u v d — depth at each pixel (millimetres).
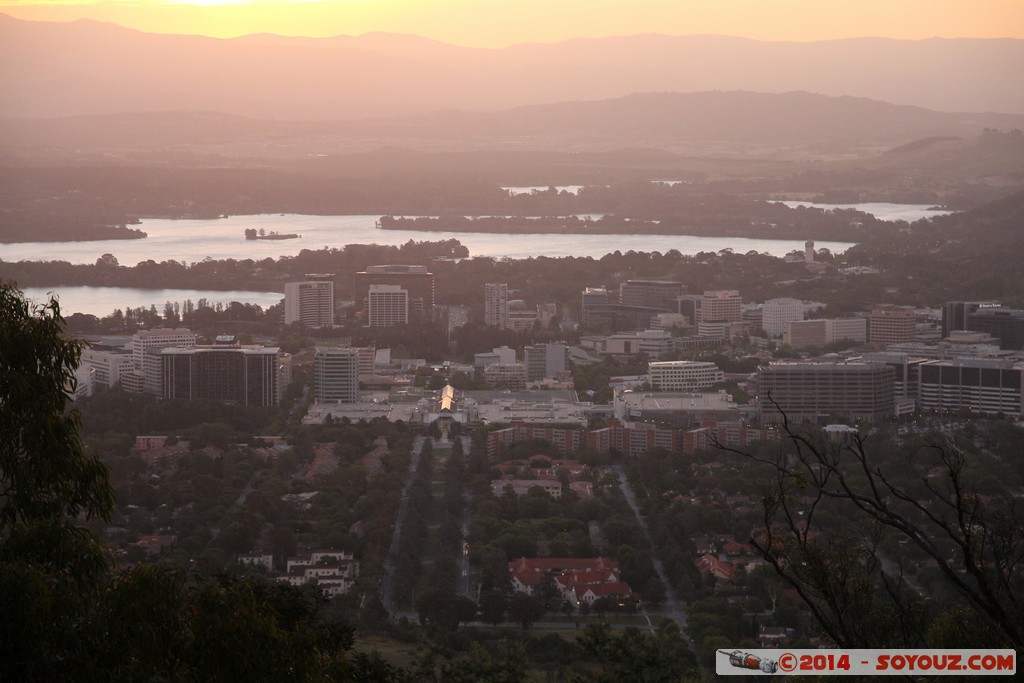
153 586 114438
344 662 131625
